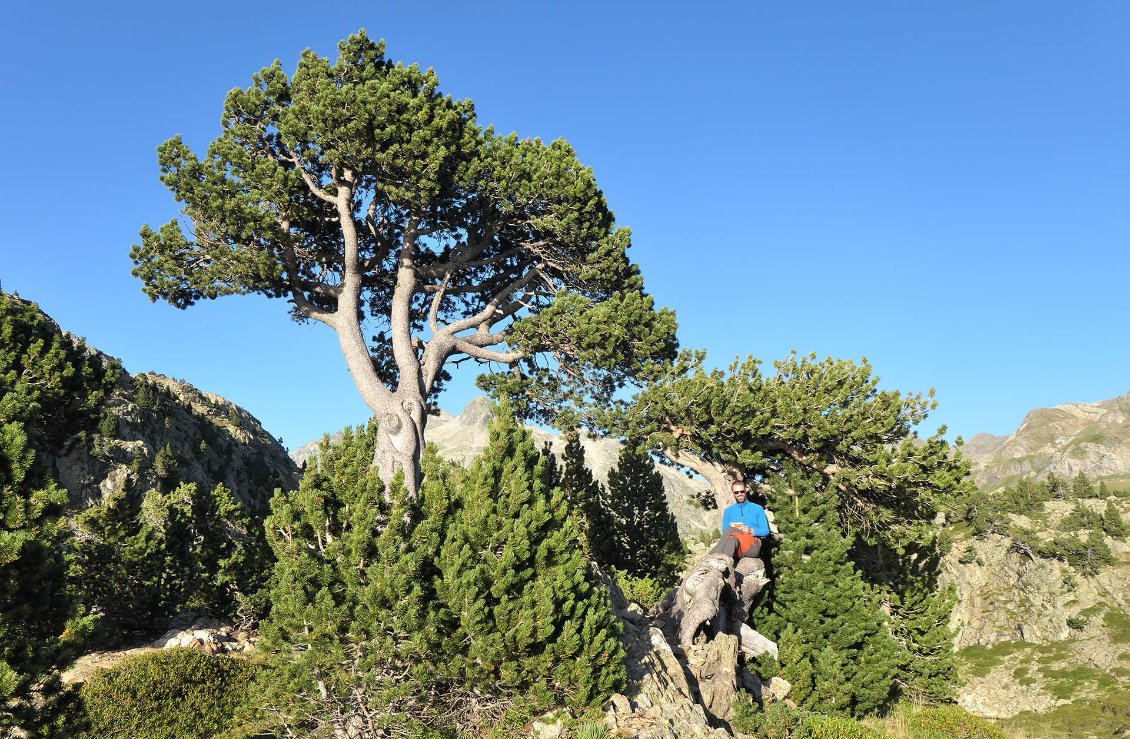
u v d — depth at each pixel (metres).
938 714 16.14
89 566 17.14
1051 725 69.06
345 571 10.33
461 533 10.66
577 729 9.02
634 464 28.50
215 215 18.11
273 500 11.11
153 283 19.75
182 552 19.39
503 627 9.65
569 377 22.55
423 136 18.12
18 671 9.48
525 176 20.62
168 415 100.75
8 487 10.75
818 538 17.09
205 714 12.82
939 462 19.03
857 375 20.22
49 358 20.59
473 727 9.77
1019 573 105.19
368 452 12.66
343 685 9.57
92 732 11.52
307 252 20.97
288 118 18.66
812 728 11.52
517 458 11.59
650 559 27.59
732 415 19.16
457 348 21.33
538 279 24.14
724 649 13.66
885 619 18.70
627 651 11.59
